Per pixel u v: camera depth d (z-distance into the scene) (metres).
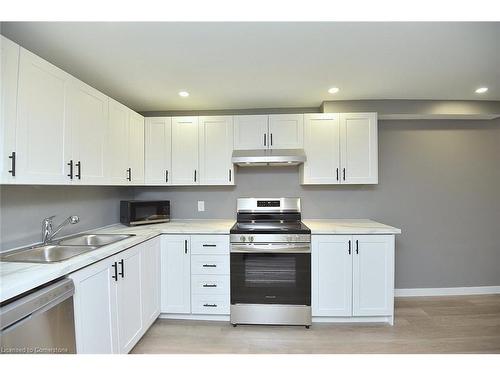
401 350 1.91
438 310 2.53
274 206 2.85
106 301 1.55
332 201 2.92
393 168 2.90
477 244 2.91
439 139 2.90
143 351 1.90
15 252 1.52
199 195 3.00
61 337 1.20
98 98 1.90
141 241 1.97
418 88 2.37
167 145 2.68
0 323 0.93
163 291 2.33
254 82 2.20
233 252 2.25
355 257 2.24
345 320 2.30
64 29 1.43
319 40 1.58
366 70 1.99
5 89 1.18
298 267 2.22
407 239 2.91
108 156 2.03
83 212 2.21
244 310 2.24
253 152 2.58
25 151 1.28
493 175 2.90
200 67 1.92
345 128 2.57
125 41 1.57
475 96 2.57
